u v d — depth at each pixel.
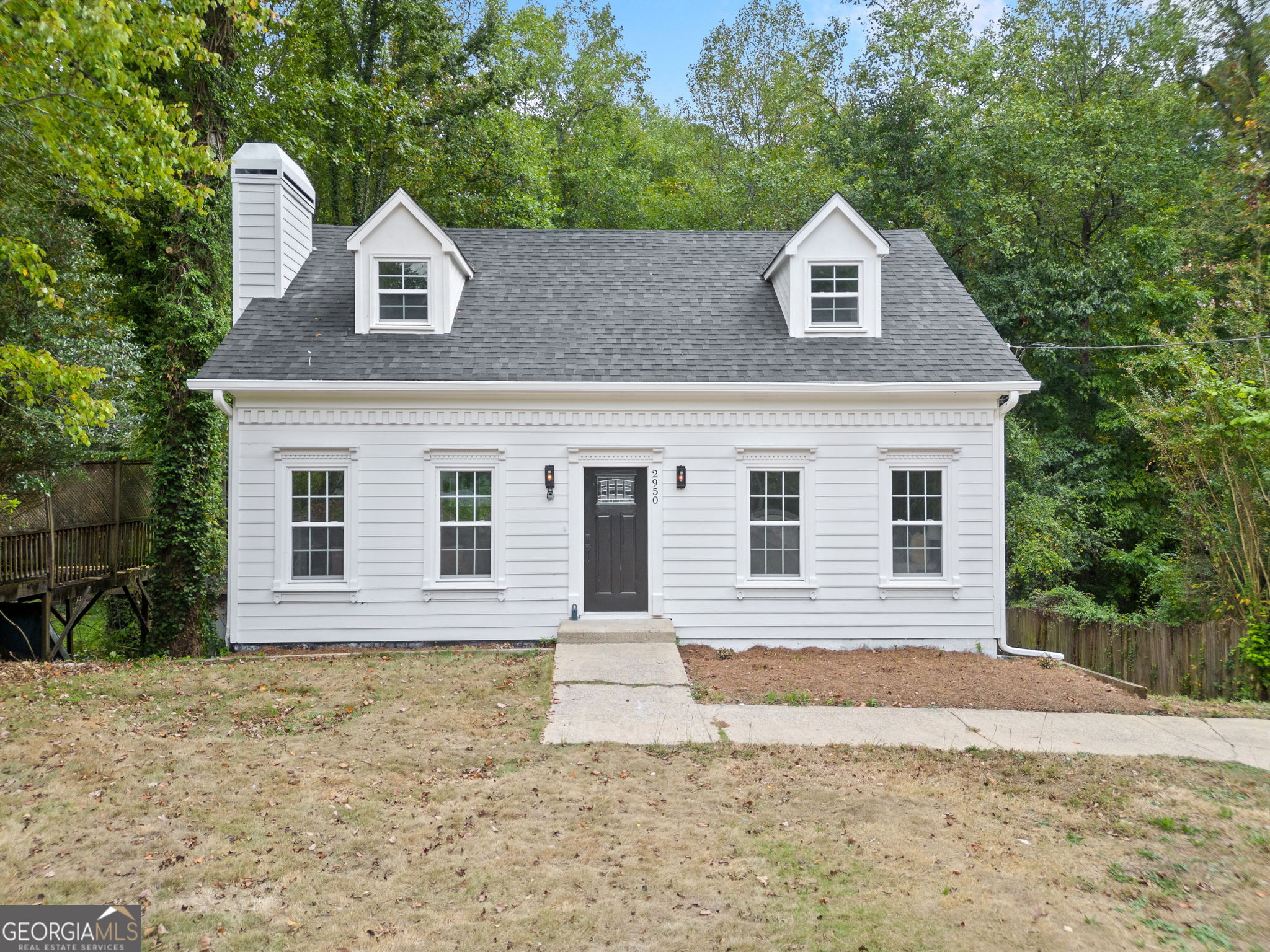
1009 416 18.25
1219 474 12.04
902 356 11.84
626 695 8.72
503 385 11.04
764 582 11.60
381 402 11.27
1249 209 15.41
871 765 6.87
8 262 10.23
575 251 14.10
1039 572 16.06
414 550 11.34
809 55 28.00
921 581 11.64
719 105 32.06
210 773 6.36
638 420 11.57
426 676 9.38
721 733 7.59
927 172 20.75
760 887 4.80
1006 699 9.06
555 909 4.54
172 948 4.11
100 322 12.75
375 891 4.70
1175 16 19.77
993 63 21.39
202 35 13.59
